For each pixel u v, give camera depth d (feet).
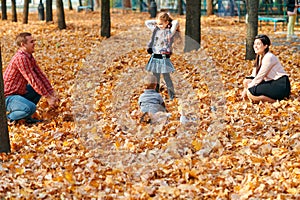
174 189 19.63
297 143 23.50
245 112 28.89
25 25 86.07
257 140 24.32
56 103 31.37
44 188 19.98
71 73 41.55
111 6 139.64
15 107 28.40
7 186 20.12
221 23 86.48
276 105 29.50
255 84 30.55
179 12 111.45
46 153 23.99
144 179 20.70
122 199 19.04
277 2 89.20
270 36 64.59
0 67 23.49
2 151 23.88
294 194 18.81
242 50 51.16
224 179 20.40
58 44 58.34
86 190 19.80
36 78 28.94
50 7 87.40
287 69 40.45
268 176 20.43
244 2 97.04
